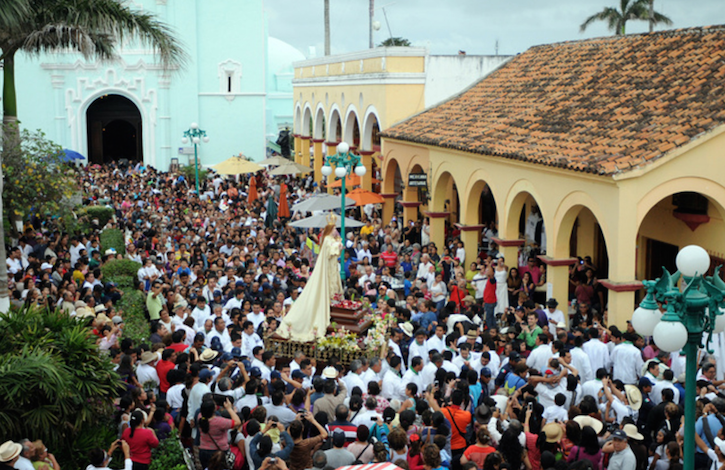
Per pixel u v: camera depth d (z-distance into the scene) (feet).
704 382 37.04
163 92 167.02
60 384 31.27
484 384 38.93
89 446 32.37
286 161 114.42
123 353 40.42
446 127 82.02
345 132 117.50
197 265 62.69
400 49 96.07
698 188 50.80
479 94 89.92
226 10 168.96
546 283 63.87
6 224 68.49
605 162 51.16
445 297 61.87
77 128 164.45
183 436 37.42
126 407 34.45
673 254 62.23
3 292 46.75
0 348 34.35
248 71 171.94
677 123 52.75
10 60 67.46
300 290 55.16
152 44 65.41
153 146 168.66
